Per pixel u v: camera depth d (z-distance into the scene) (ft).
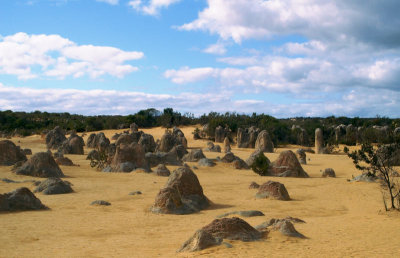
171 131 311.47
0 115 358.23
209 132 300.61
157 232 39.29
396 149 63.62
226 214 49.11
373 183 86.17
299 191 76.02
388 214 50.80
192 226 42.80
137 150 115.44
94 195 66.69
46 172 90.74
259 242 31.24
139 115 366.02
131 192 68.95
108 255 28.81
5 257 28.48
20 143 237.86
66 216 48.08
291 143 288.92
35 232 38.42
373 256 27.40
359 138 262.26
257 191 71.15
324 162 159.63
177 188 57.06
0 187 71.41
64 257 28.35
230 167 128.77
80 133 324.39
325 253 27.94
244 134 258.78
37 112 475.31
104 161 118.73
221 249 28.60
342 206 59.36
